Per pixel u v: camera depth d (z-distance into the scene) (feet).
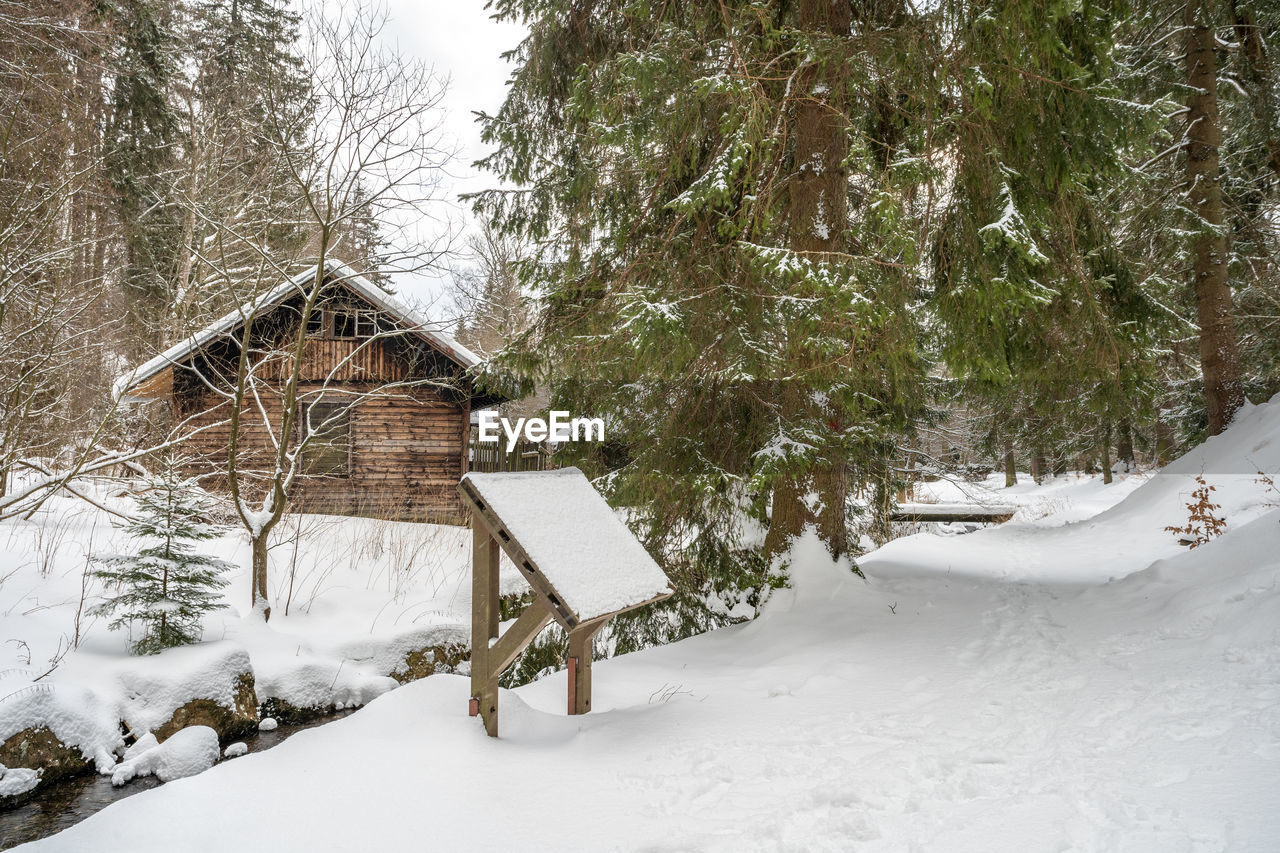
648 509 23.49
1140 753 9.80
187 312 41.06
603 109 19.26
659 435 22.62
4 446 24.66
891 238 16.61
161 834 9.41
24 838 13.24
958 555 32.55
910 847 8.16
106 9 47.16
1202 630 15.10
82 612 19.84
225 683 18.65
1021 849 7.72
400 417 45.75
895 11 20.72
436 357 45.85
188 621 20.44
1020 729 11.69
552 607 11.59
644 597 12.96
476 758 11.62
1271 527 18.72
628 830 9.40
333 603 25.94
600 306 22.36
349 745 11.88
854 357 18.95
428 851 9.06
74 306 28.53
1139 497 38.60
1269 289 41.98
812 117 21.57
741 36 19.29
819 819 9.20
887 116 21.20
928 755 10.99
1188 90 35.32
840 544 23.06
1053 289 18.66
